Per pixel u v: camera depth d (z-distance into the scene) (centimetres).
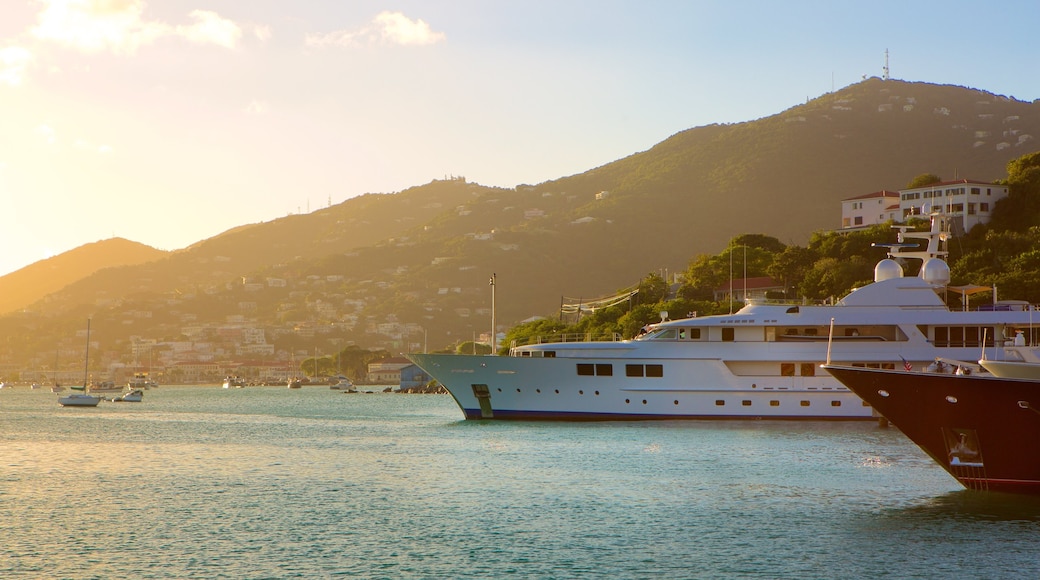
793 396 8244
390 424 10631
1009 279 11881
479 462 6419
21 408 16812
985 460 4672
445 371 8806
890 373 4731
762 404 8275
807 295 14000
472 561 3838
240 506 4956
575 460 6406
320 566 3778
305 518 4631
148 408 16575
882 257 14662
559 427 8244
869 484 5362
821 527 4341
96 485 5712
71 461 7019
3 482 5866
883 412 4844
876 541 4078
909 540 4088
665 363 8350
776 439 7288
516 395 8669
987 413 4553
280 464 6650
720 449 6806
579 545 4066
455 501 5038
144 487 5616
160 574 3691
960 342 8106
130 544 4131
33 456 7394
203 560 3872
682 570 3700
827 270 14050
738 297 15562
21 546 4106
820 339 8250
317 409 15325
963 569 3681
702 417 8325
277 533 4312
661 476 5716
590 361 8444
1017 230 14850
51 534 4316
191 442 8556
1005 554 3862
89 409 16238
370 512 4769
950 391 4597
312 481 5778
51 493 5416
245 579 3619
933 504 4784
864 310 8188
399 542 4134
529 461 6400
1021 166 15950
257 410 15188
